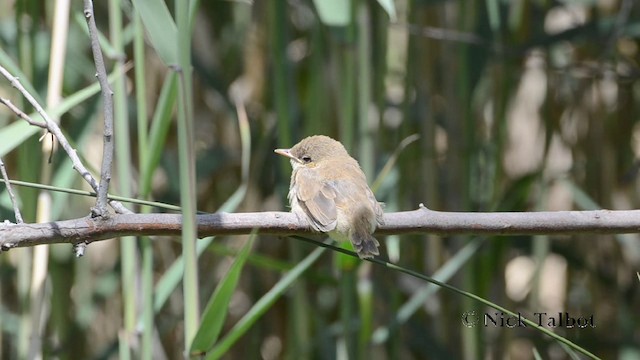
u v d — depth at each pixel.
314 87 10.43
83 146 9.15
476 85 10.37
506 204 10.08
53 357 10.64
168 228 6.28
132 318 8.16
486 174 11.15
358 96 9.28
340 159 8.48
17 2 8.84
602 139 11.84
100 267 12.51
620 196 12.08
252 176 11.54
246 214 6.65
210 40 12.16
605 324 11.99
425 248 11.50
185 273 5.86
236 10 12.16
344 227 7.39
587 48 12.59
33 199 8.63
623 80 11.23
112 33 8.02
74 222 6.10
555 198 12.45
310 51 11.16
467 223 6.82
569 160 12.28
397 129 11.25
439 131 12.50
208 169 11.27
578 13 12.88
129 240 8.21
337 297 12.43
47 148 8.52
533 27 11.78
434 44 11.57
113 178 11.20
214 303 5.88
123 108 7.98
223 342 6.66
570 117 12.17
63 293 11.22
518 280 13.90
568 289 12.02
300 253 10.41
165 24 6.28
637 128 12.47
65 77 10.60
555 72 11.63
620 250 11.98
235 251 9.30
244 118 8.06
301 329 10.66
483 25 10.67
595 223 6.76
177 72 5.79
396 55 13.30
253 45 11.80
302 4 11.20
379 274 11.34
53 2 9.74
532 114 12.59
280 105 9.79
